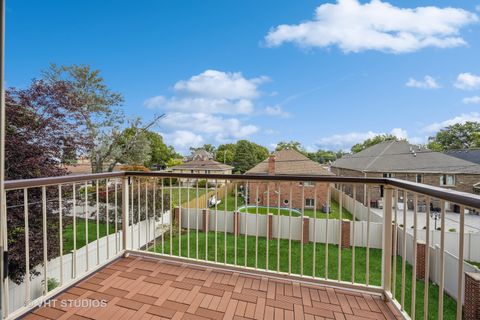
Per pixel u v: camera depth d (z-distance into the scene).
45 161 5.09
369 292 2.10
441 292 1.28
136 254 2.80
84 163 8.98
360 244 7.65
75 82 12.55
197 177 2.49
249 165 34.25
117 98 13.40
